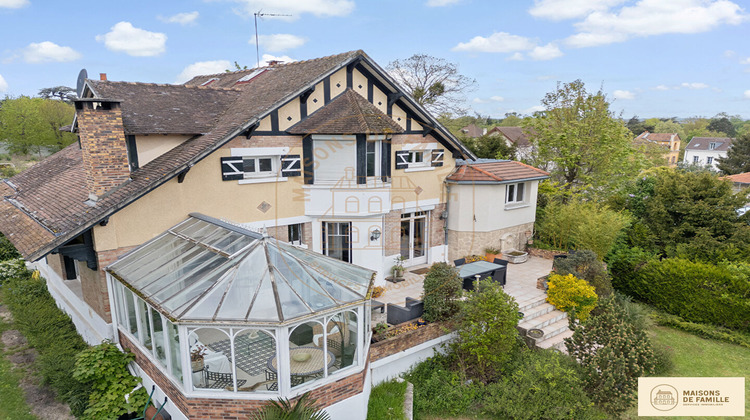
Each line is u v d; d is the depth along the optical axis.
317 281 9.31
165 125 13.58
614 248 21.41
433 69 36.56
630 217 23.17
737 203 21.33
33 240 11.31
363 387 9.91
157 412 9.74
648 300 19.08
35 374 12.19
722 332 16.56
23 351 13.62
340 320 9.88
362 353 9.66
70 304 14.91
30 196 16.09
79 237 12.16
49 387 11.69
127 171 12.31
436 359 12.72
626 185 27.30
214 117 15.22
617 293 17.92
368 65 15.48
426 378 12.22
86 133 11.52
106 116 11.70
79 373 10.39
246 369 9.27
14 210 15.11
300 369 9.07
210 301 8.43
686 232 22.20
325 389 9.11
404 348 11.88
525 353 12.53
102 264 11.54
